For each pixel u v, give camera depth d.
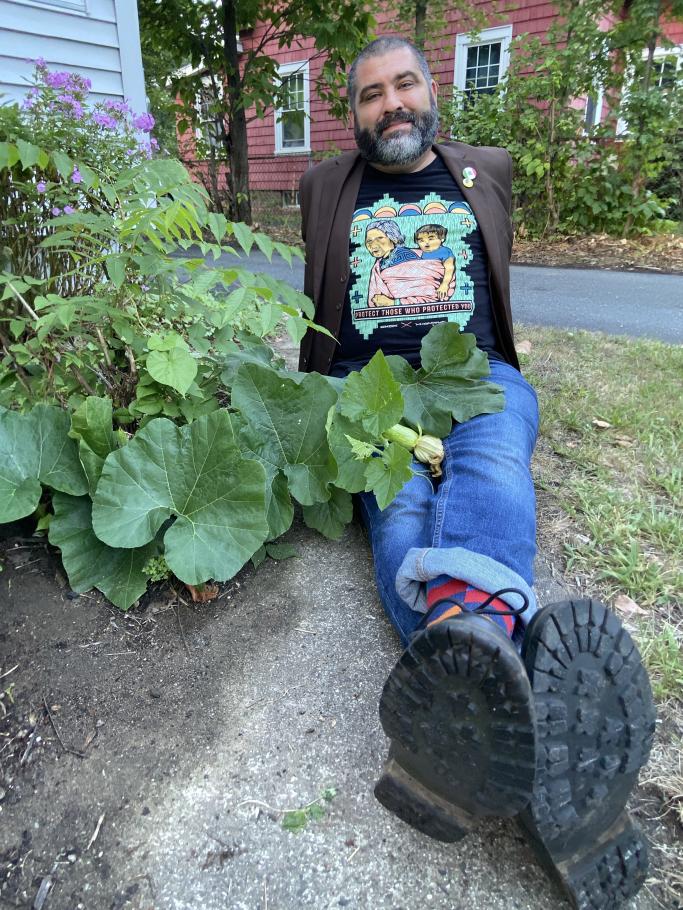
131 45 4.67
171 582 1.59
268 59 8.86
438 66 10.56
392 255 1.98
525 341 3.65
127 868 1.00
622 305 4.84
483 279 1.99
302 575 1.67
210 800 1.10
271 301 1.51
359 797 1.11
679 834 1.04
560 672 0.89
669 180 8.18
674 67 7.28
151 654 1.40
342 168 2.03
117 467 1.43
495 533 1.28
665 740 1.20
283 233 9.09
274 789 1.12
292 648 1.42
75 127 1.83
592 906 0.90
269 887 0.98
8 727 1.22
